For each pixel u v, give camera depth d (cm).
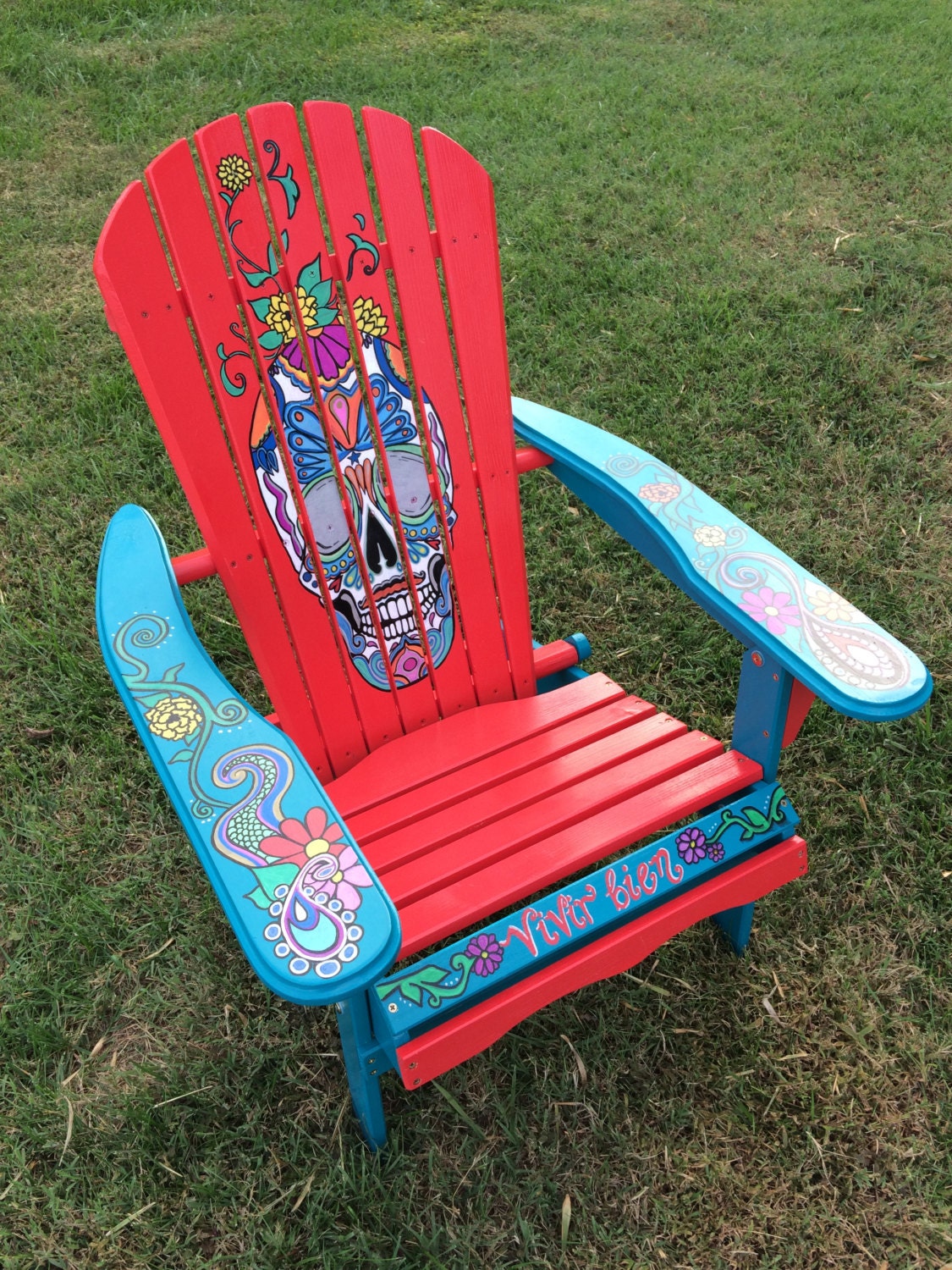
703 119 456
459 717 187
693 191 405
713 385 313
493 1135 166
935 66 486
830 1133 164
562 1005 182
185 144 144
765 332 331
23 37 534
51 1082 175
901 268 358
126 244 143
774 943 190
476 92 482
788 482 285
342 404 166
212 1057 177
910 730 223
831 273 357
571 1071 173
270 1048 178
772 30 541
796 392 308
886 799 210
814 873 200
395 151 158
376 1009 138
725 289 351
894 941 190
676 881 151
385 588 178
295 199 153
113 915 196
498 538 186
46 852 208
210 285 150
